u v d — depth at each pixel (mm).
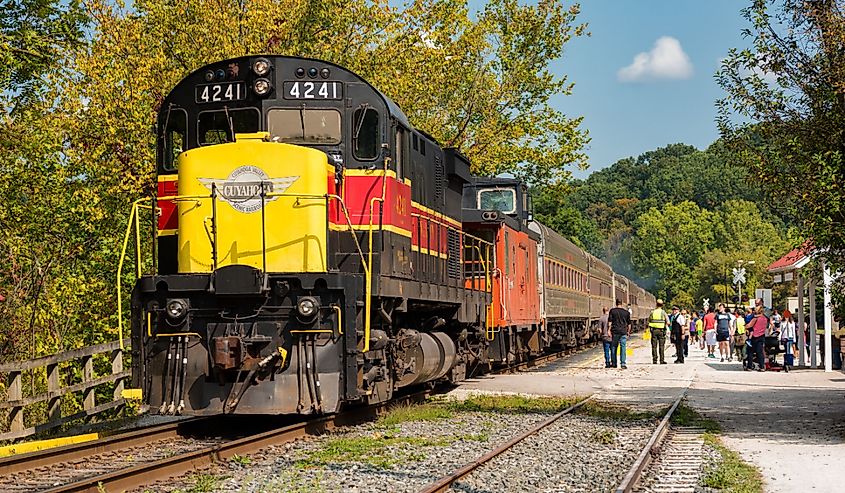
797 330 32969
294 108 12867
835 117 13547
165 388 11867
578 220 81375
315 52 25125
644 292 70250
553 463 10438
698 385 22094
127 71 21531
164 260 12898
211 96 12922
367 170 12992
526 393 19281
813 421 15172
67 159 21656
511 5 34250
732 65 14477
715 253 93000
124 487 8617
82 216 21875
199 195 12188
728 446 12266
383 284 12672
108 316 23000
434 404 16250
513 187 24312
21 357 19516
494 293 21438
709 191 161750
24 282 21156
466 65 31719
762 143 14602
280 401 11594
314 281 11609
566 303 32312
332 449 10836
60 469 9750
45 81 21188
